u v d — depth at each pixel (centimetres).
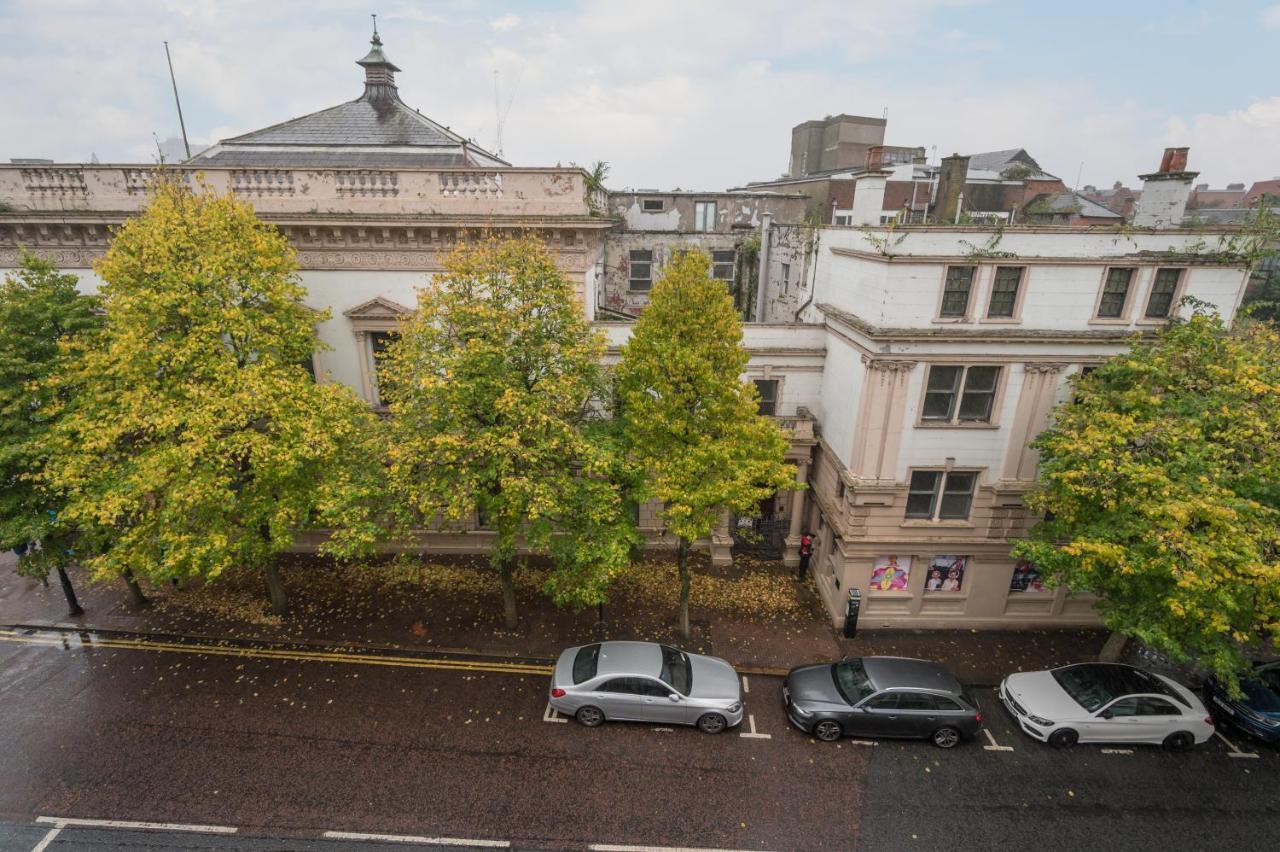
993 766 1378
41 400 1627
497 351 1467
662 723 1470
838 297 1986
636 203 3303
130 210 1803
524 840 1174
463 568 2111
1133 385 1500
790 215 3384
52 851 1120
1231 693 1280
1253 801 1305
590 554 1521
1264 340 1452
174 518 1486
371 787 1276
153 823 1180
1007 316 1617
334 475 1582
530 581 2038
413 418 1530
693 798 1275
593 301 2222
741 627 1859
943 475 1753
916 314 1602
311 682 1580
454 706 1511
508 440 1419
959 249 1559
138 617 1823
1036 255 1555
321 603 1909
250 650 1697
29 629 1766
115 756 1331
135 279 1492
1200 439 1299
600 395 1722
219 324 1474
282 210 1817
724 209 3338
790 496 2297
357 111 2317
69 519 1488
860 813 1252
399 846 1155
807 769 1357
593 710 1447
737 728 1470
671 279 1513
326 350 1800
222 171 1798
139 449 1603
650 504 2188
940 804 1279
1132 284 1581
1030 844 1193
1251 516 1237
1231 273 1567
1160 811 1275
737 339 1505
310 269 1880
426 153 2166
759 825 1220
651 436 1577
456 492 1503
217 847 1140
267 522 1647
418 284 1891
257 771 1305
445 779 1301
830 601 1941
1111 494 1361
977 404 1697
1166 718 1420
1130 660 1761
